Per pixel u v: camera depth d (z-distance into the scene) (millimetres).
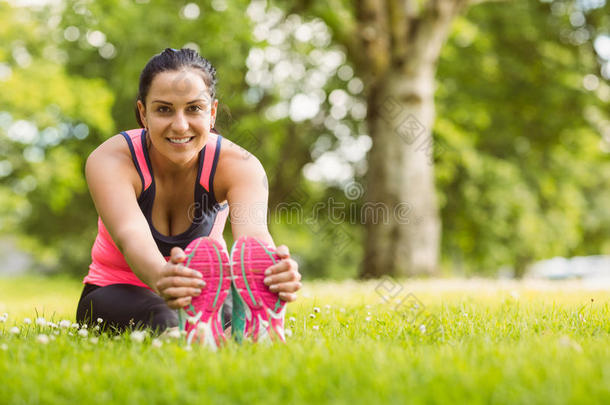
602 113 17609
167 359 2230
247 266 2676
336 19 12844
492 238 19703
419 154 12891
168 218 3277
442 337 2943
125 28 15695
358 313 4184
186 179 3186
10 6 17094
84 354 2391
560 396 1733
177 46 15477
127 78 16781
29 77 16547
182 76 2879
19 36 17297
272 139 18500
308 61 19000
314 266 32250
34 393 1864
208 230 3342
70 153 18734
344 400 1759
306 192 19312
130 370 2090
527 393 1773
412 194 12789
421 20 12742
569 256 24922
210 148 3182
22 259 47406
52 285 18578
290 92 19406
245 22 14961
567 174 20203
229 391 1877
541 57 17500
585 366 2068
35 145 18688
